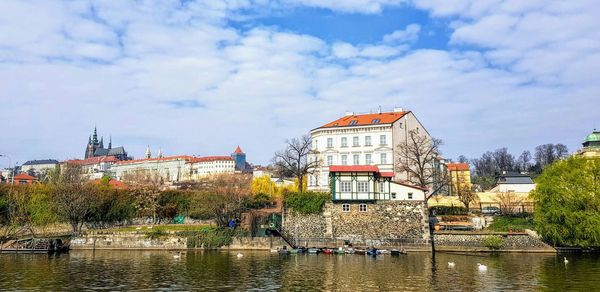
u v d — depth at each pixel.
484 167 194.12
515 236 62.84
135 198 83.25
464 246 63.78
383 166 89.50
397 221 66.31
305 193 69.44
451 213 76.44
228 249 65.62
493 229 66.81
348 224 67.44
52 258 55.47
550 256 57.69
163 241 65.88
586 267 47.19
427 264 50.66
